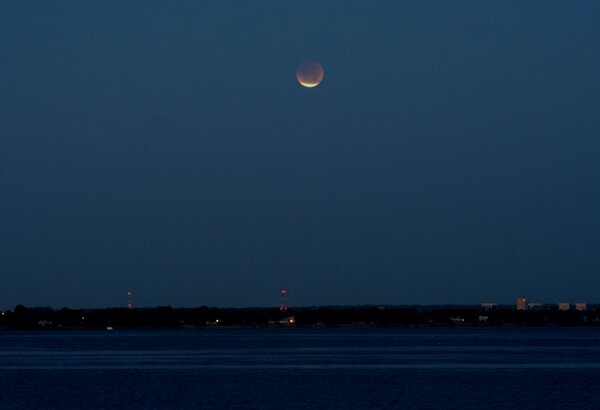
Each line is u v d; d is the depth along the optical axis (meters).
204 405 193.75
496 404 194.50
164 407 191.38
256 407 190.38
